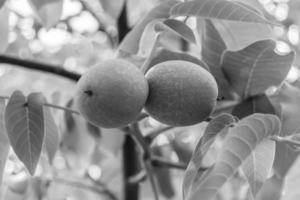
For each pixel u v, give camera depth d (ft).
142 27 1.61
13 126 1.57
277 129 1.35
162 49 1.65
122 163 2.18
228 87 1.69
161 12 1.59
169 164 1.97
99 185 2.40
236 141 1.28
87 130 2.01
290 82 1.76
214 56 1.70
